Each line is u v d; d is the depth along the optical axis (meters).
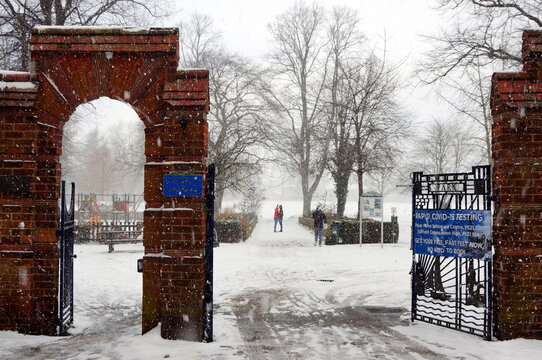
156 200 7.18
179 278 6.95
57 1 14.41
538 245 6.88
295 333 7.37
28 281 7.20
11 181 7.18
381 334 7.30
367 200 20.19
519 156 6.94
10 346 6.52
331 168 28.72
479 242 7.13
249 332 7.44
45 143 7.27
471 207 7.33
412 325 7.89
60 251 7.27
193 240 6.95
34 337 7.01
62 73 7.18
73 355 6.15
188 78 7.07
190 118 7.01
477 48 16.11
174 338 6.91
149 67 7.14
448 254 7.63
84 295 10.44
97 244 21.34
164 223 6.99
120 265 14.84
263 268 14.45
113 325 7.96
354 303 9.71
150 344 6.68
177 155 7.00
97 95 7.23
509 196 6.93
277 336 7.18
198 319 6.90
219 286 11.68
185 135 7.00
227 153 24.20
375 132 25.89
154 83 7.18
